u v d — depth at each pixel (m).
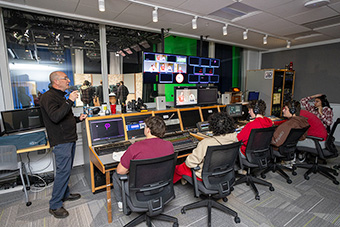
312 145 2.81
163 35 3.61
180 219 1.96
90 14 2.84
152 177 1.51
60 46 3.04
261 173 2.83
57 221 1.94
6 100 2.70
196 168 1.78
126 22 3.24
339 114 4.50
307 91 5.17
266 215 2.01
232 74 5.62
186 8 2.69
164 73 3.40
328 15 3.00
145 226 1.86
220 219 1.96
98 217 2.00
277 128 2.63
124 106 2.71
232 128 1.81
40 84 2.94
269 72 4.78
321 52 4.83
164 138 2.53
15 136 2.23
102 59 3.37
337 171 3.03
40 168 2.94
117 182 1.82
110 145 2.24
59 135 1.98
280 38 4.43
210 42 4.93
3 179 2.18
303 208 2.12
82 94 3.25
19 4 2.43
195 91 3.20
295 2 2.52
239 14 3.03
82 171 3.05
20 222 1.93
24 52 2.80
